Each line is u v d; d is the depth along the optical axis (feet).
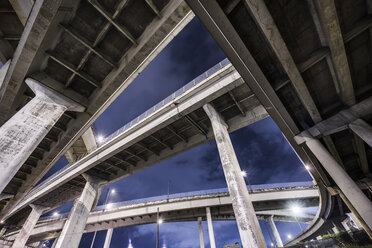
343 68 18.65
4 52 34.63
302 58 18.90
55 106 32.07
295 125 25.98
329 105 25.39
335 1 14.80
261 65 19.58
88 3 26.89
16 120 26.84
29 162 60.64
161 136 64.18
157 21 29.50
